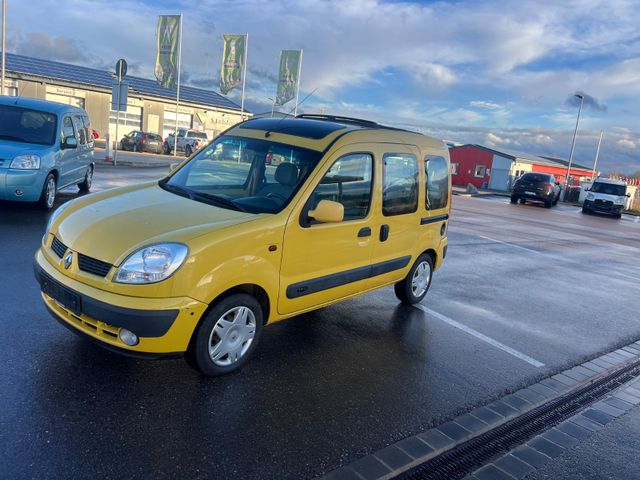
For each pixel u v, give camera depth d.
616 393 4.70
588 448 3.70
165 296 3.45
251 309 4.02
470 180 51.78
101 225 3.79
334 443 3.34
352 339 5.10
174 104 40.72
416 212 5.77
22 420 3.13
